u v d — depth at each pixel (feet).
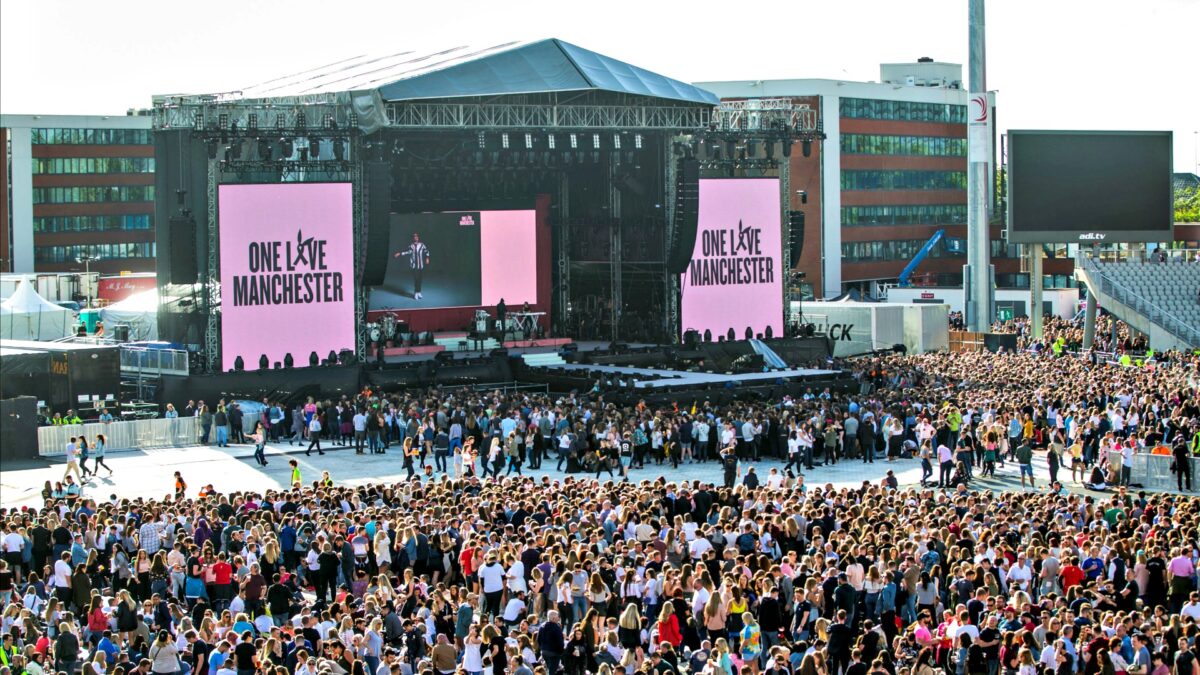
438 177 271.69
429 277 277.64
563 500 107.86
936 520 100.42
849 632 80.69
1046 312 365.61
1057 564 91.04
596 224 280.10
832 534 96.43
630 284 275.18
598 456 161.58
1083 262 295.69
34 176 485.97
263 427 174.70
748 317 266.36
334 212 223.92
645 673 71.15
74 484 150.51
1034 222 293.02
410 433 169.17
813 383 216.95
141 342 231.50
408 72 239.30
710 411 181.27
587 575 89.40
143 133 506.07
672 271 254.88
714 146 262.26
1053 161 292.20
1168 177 294.66
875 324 290.35
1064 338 296.71
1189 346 275.59
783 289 270.26
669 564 92.12
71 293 367.04
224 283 216.33
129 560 103.76
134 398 213.87
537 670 77.77
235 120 215.51
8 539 103.76
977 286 309.01
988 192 309.01
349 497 116.88
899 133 462.60
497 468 162.81
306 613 80.79
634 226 272.31
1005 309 369.30
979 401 179.73
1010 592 89.25
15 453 178.91
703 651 78.38
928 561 92.63
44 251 488.85
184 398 208.13
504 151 256.93
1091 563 91.81
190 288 228.22
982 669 77.05
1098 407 176.55
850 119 443.73
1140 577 90.79
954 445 164.55
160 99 224.74
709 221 260.83
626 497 112.06
